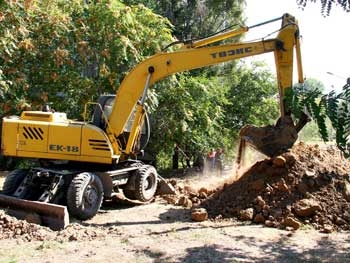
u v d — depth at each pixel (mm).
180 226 8086
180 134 17312
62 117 9969
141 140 10586
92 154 9195
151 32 15969
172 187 11391
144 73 9500
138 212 9398
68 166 9742
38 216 7879
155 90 16016
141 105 9578
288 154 9078
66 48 15117
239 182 9383
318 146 10297
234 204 8891
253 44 9031
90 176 8727
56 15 14648
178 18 23797
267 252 6473
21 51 14391
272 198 8633
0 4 13094
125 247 6645
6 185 9391
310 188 8742
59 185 8672
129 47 15281
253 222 8320
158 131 16984
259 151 9234
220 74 22438
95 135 9203
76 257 6102
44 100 14547
